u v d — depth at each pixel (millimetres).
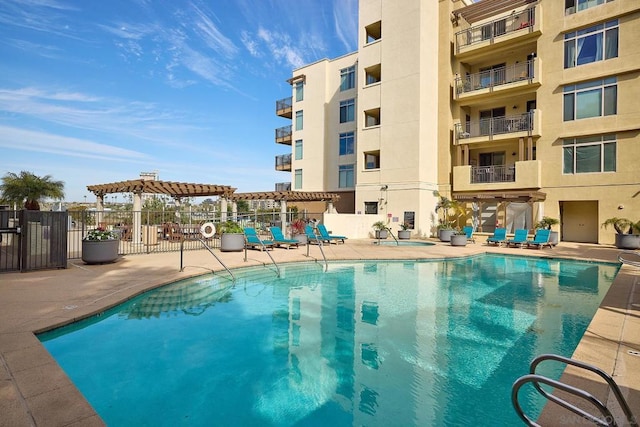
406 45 22594
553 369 4594
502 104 23031
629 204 17141
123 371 4445
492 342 5566
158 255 12953
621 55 17391
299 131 32562
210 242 16938
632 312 5949
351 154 28812
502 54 22609
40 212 9328
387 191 23344
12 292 6898
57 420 2773
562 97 19203
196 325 6227
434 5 23234
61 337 5277
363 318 6770
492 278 10609
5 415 2812
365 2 25000
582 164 18578
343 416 3578
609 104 17766
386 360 4914
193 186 17203
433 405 3793
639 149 16891
